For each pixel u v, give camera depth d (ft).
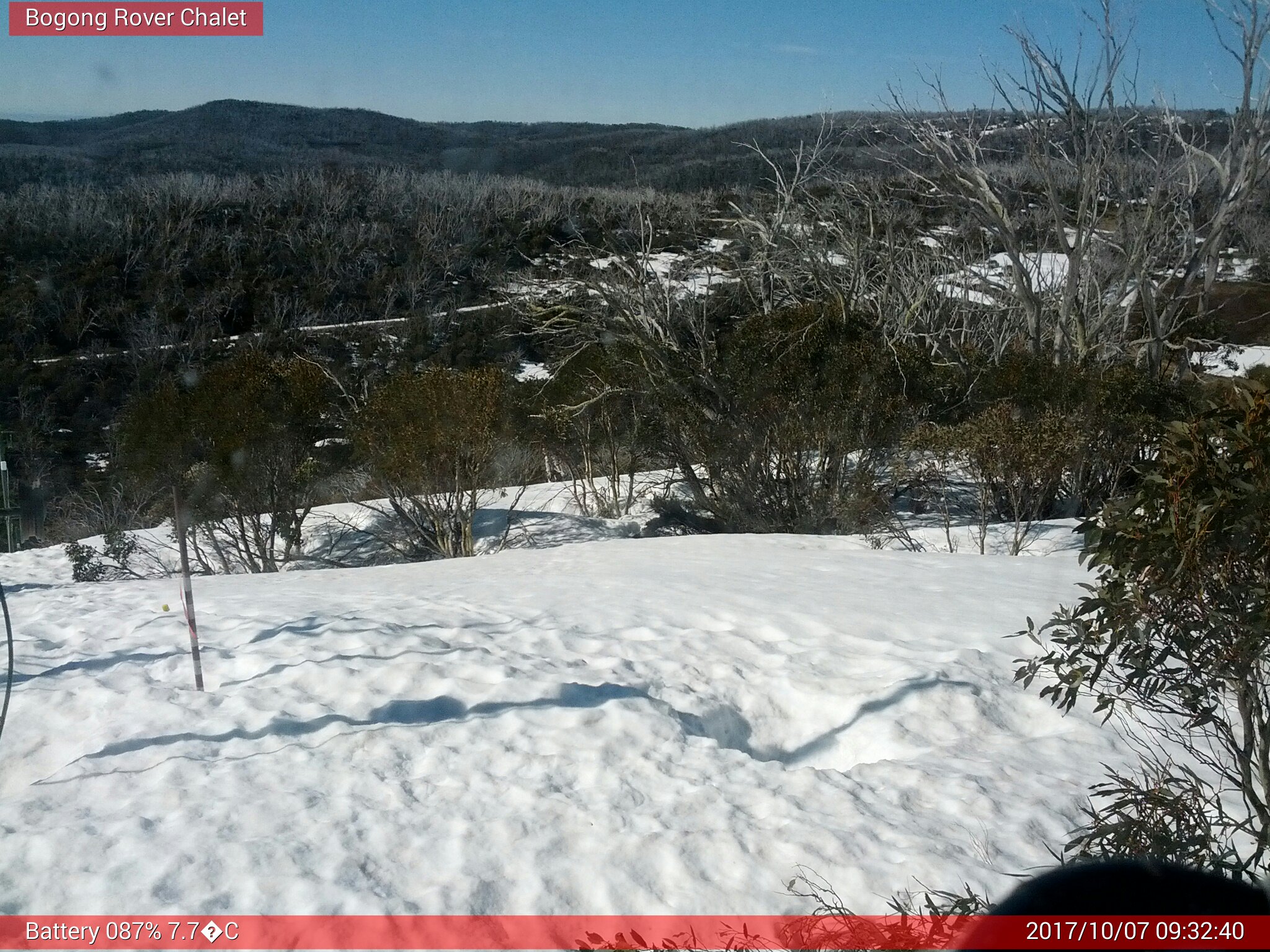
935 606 28.66
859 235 77.10
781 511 58.59
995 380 59.21
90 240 163.53
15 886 13.71
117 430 83.97
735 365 58.70
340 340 141.38
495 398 62.28
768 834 15.61
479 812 16.11
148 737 19.22
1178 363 73.31
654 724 19.72
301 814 15.79
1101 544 12.51
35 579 57.31
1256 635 11.69
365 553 66.49
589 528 68.33
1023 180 75.51
